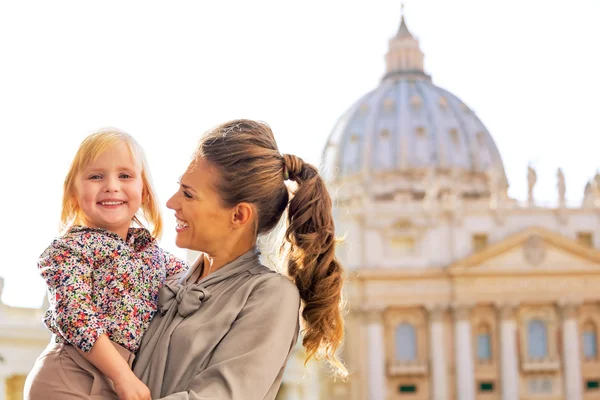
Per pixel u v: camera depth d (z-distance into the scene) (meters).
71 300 3.96
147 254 4.34
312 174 4.31
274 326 3.88
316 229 4.23
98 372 3.91
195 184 4.08
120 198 4.27
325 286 4.23
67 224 4.42
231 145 4.08
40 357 4.04
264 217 4.21
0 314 36.72
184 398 3.59
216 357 3.82
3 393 36.69
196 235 4.13
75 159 4.30
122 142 4.34
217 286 4.08
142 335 4.11
